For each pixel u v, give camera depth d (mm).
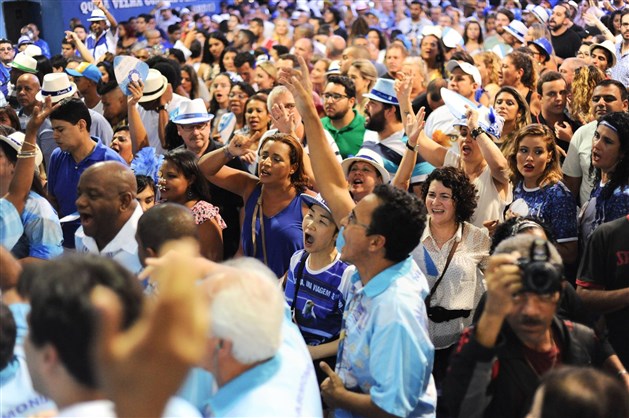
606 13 13133
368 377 2996
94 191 3559
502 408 2570
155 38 14359
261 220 4703
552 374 2168
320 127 3477
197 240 3062
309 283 3809
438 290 4031
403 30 16781
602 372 2178
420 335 2865
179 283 1064
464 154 5000
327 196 3461
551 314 2467
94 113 6883
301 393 2447
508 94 5863
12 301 2709
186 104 5926
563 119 6488
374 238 2951
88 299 1481
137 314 1472
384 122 5984
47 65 10188
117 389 1096
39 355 1525
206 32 14453
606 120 4535
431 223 4117
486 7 17047
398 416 2818
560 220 4625
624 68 8414
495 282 2420
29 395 2305
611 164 4539
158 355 1062
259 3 18797
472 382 2453
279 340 2451
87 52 10922
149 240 3010
